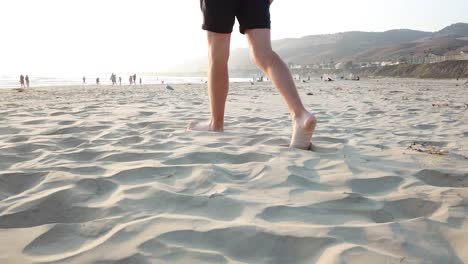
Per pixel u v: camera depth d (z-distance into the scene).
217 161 2.20
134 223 1.32
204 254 1.14
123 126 3.42
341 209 1.50
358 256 1.11
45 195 1.59
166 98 8.69
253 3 2.64
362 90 15.99
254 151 2.37
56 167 2.01
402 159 2.31
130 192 1.64
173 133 3.08
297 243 1.20
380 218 1.45
